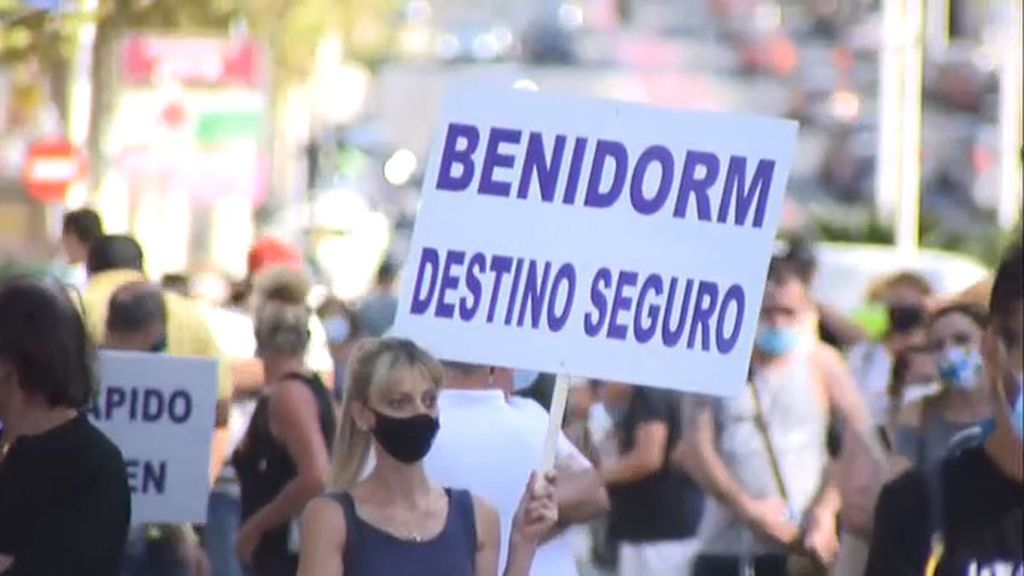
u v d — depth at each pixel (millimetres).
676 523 17812
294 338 16078
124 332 15836
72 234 21078
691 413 16672
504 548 12250
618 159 11602
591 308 11586
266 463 16250
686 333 11562
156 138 42938
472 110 11664
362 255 46906
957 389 16234
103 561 10602
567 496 12383
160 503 14047
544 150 11625
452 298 11664
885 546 9281
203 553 15844
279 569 16219
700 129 11562
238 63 42875
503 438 12258
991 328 9141
